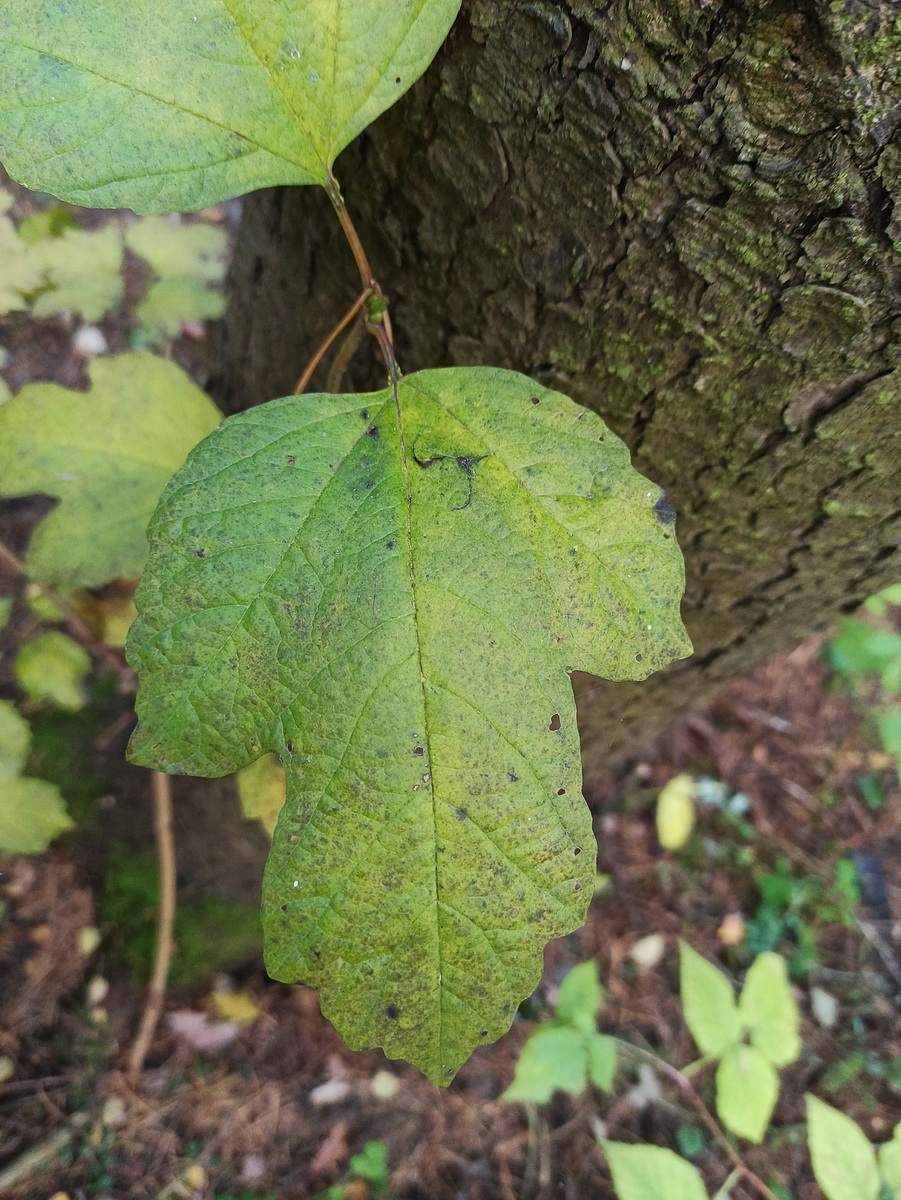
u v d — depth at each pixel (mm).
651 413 165
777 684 451
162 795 299
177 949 331
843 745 442
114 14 114
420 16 123
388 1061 338
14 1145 292
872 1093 348
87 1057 314
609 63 123
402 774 123
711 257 136
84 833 329
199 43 117
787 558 186
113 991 324
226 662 123
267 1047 332
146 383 184
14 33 112
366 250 174
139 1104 312
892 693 458
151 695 123
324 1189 306
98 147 117
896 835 420
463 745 124
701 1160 326
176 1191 298
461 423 132
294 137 126
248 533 124
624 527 130
